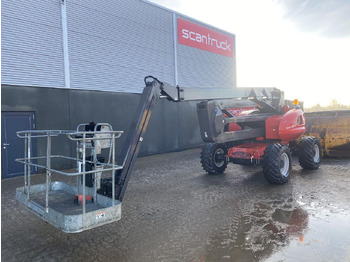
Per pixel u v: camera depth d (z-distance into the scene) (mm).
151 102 4496
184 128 13859
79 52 9766
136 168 9109
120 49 11172
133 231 3910
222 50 17016
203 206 4883
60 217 2908
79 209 3396
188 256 3131
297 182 6293
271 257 3023
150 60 12469
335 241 3340
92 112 10086
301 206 4629
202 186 6320
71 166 9352
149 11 12445
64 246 3508
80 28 9812
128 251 3311
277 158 6004
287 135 7047
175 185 6535
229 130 8008
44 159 8766
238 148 7066
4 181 7641
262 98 7156
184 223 4137
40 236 3840
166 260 3062
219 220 4180
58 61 9203
